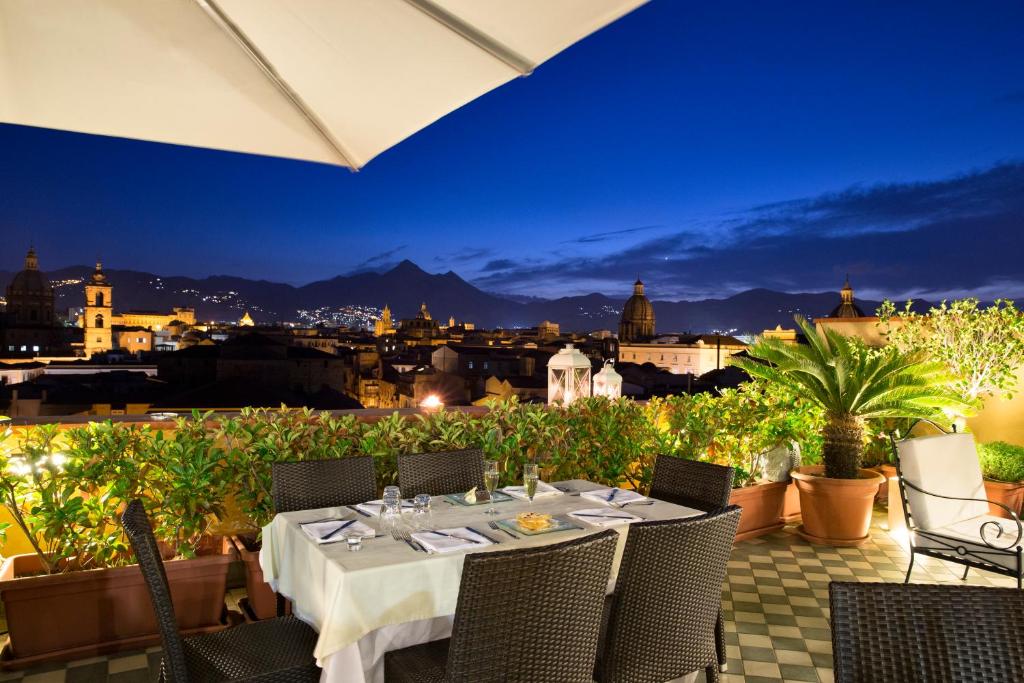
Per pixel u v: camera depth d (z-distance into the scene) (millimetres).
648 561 2920
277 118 2781
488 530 3459
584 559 2557
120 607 4145
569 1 1974
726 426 6785
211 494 4551
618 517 3756
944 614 1906
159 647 4203
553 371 6965
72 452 4301
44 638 3992
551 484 4648
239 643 3076
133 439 4477
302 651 3012
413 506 3834
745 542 6535
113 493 4266
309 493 4262
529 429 5801
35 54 2355
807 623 4734
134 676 3859
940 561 6016
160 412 4980
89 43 2340
